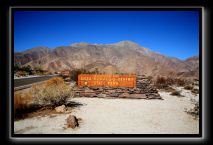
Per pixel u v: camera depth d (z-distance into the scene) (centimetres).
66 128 738
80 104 1178
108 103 1231
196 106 1149
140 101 1330
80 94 1459
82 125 778
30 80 2620
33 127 741
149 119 884
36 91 1056
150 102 1300
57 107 985
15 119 836
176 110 1067
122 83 1474
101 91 1470
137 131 724
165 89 2194
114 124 802
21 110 930
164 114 977
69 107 1073
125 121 846
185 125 808
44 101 1018
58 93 1035
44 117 870
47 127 744
